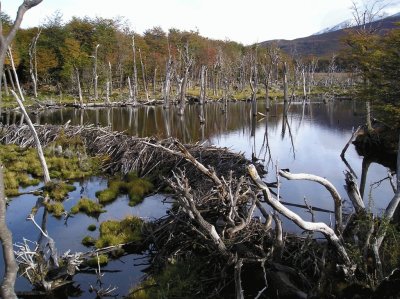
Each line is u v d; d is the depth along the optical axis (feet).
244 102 265.75
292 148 109.09
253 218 40.22
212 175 40.16
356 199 31.04
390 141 97.81
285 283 29.78
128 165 76.89
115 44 289.94
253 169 25.66
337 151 103.76
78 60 260.21
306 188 68.80
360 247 30.09
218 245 32.86
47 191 64.34
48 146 92.07
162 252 39.93
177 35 314.35
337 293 26.61
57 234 48.73
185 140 117.50
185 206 34.22
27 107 202.80
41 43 271.08
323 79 388.78
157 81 329.11
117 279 37.58
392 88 91.86
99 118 173.37
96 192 65.26
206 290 33.14
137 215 54.70
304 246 34.24
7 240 16.19
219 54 285.23
